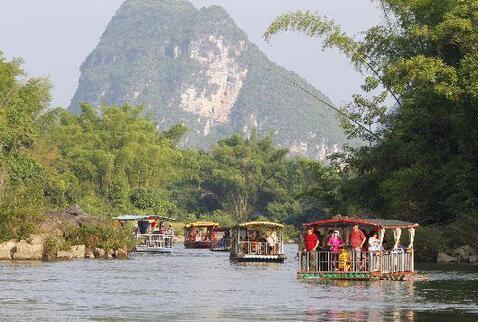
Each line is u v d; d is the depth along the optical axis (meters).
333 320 26.83
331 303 31.84
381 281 42.38
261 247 67.19
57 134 150.00
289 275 48.56
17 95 105.81
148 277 45.94
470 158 65.06
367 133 75.44
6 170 84.38
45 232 62.91
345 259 42.81
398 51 72.38
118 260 65.50
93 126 164.62
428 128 68.00
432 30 64.25
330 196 78.19
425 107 66.81
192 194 198.50
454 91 61.09
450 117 64.81
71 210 71.50
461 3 62.75
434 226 66.50
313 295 35.00
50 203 99.00
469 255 61.25
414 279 43.56
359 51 73.12
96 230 67.75
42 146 114.06
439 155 68.00
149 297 34.19
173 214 170.50
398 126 70.75
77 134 153.88
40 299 32.88
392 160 71.75
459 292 36.16
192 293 36.09
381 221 44.66
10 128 96.88
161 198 148.38
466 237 62.47
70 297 33.81
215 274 49.59
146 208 144.00
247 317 27.55
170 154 175.00
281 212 186.62
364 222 43.12
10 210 61.81
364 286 39.47
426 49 70.56
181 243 137.12
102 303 31.66
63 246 63.00
